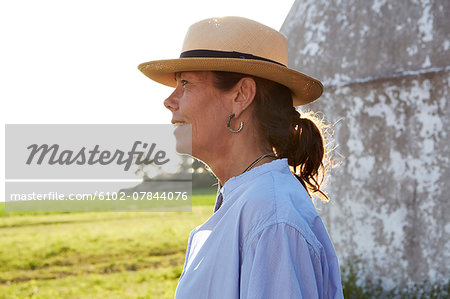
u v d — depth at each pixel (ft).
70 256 42.93
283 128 4.86
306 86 5.14
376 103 15.70
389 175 15.48
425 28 15.02
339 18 16.56
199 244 4.64
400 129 15.33
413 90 15.12
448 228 14.62
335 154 16.34
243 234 3.95
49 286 32.94
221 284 4.03
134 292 29.84
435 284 14.64
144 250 44.52
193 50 4.90
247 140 4.83
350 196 16.11
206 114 4.85
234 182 4.57
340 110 16.29
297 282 3.62
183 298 4.30
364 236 15.83
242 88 4.79
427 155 14.96
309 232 3.85
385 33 15.66
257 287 3.64
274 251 3.72
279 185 4.14
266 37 4.88
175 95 5.08
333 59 16.56
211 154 4.98
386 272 15.42
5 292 31.53
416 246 15.02
